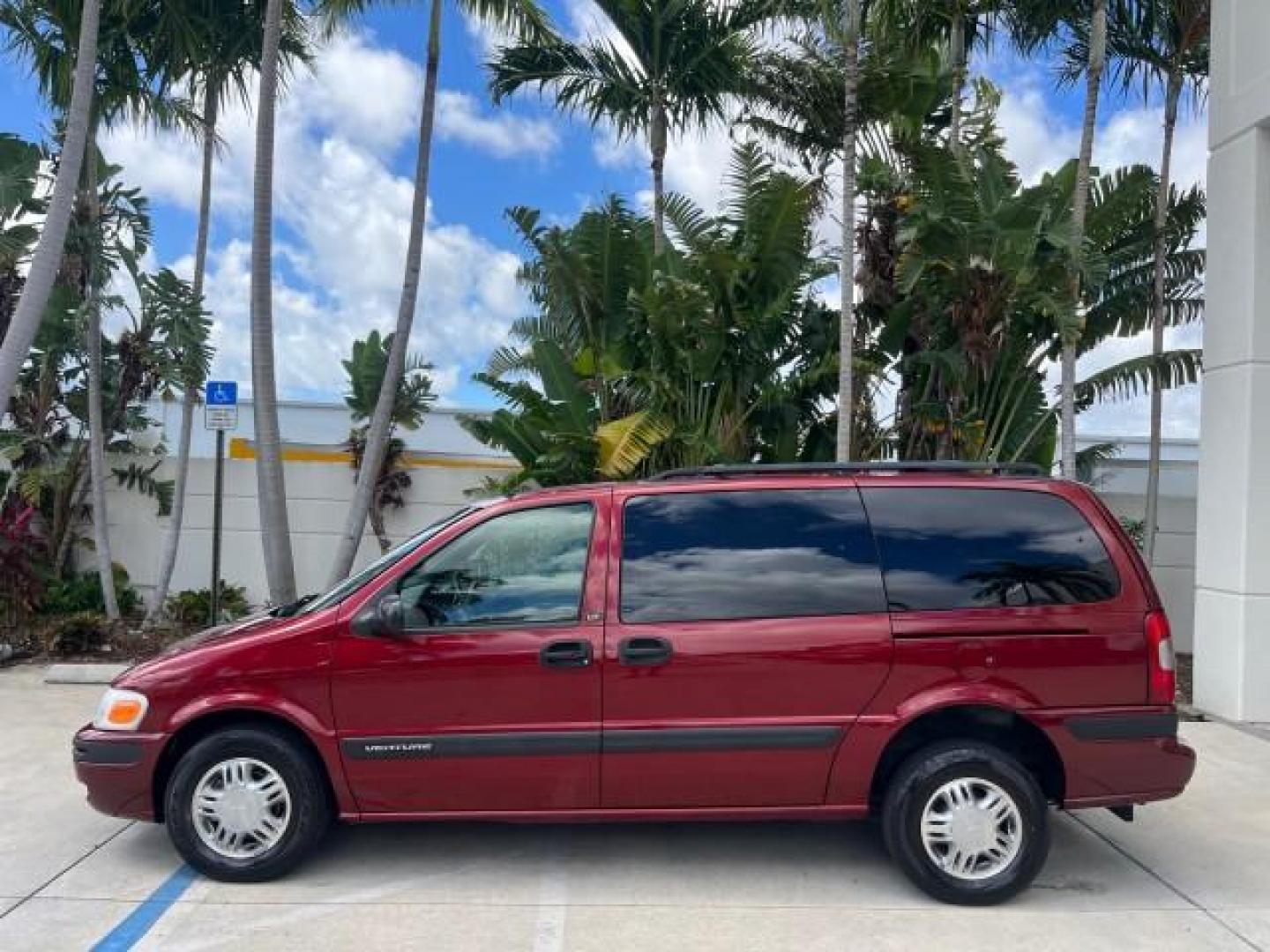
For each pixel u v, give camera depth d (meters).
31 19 11.50
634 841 5.55
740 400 11.93
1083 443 16.88
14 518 11.46
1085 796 4.76
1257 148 8.23
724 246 11.55
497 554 4.96
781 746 4.73
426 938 4.33
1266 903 4.82
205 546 13.27
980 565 4.89
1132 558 4.92
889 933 4.43
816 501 5.00
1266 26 8.12
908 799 4.72
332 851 5.34
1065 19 11.13
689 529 4.96
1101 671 4.77
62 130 11.91
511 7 11.12
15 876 4.98
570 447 11.05
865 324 12.60
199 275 12.73
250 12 11.77
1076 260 10.03
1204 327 8.83
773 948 4.28
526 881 4.97
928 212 10.29
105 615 12.24
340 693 4.78
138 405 13.91
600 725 4.74
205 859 4.84
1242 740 7.75
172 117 12.48
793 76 11.97
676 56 12.98
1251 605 8.24
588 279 12.36
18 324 9.38
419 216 11.24
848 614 4.80
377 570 5.06
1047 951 4.28
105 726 4.91
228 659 4.84
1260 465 8.24
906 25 10.84
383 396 11.14
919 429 11.81
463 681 4.76
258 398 10.40
